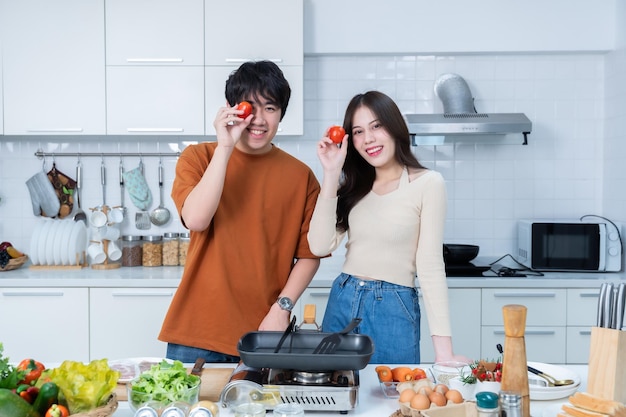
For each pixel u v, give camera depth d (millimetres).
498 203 3826
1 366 1291
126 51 3455
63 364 1271
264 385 1404
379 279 2035
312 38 3705
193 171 2039
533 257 3469
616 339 1338
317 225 1980
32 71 3461
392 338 2006
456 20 3691
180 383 1344
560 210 3828
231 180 2033
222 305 1993
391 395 1511
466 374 1482
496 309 3238
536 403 1479
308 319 1673
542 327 3248
